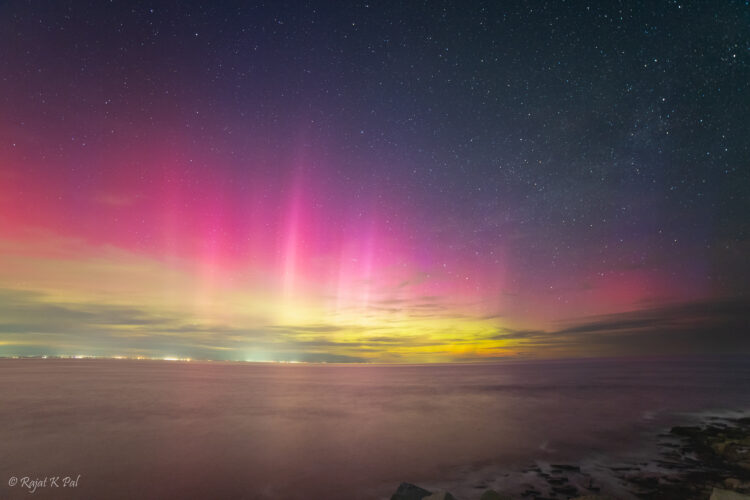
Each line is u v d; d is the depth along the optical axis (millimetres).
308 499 7641
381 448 11227
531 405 19562
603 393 24672
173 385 27688
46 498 7469
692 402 20375
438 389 27859
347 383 32594
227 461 9883
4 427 13211
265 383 31141
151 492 7855
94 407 17328
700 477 8766
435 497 6590
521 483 8508
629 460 10164
